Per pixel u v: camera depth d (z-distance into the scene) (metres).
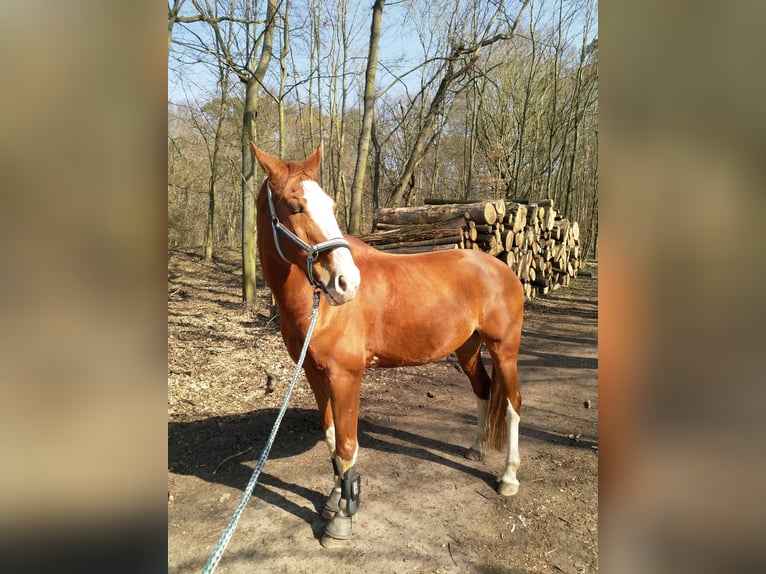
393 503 2.69
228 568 2.18
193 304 8.02
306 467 3.10
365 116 7.95
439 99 9.34
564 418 3.99
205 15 6.09
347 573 2.16
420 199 19.70
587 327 7.76
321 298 2.22
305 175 2.02
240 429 3.62
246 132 7.34
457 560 2.24
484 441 3.13
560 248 11.11
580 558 2.25
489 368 5.45
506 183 15.37
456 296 2.64
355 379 2.34
